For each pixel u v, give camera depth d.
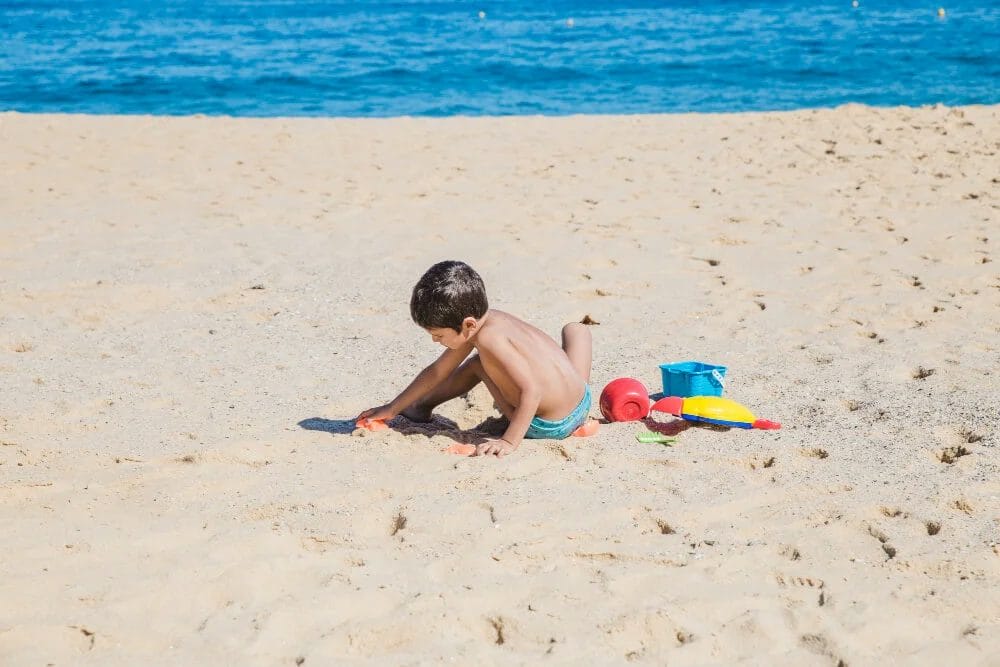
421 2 57.53
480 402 5.02
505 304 6.67
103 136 13.42
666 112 18.44
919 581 3.26
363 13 48.09
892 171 10.62
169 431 4.61
